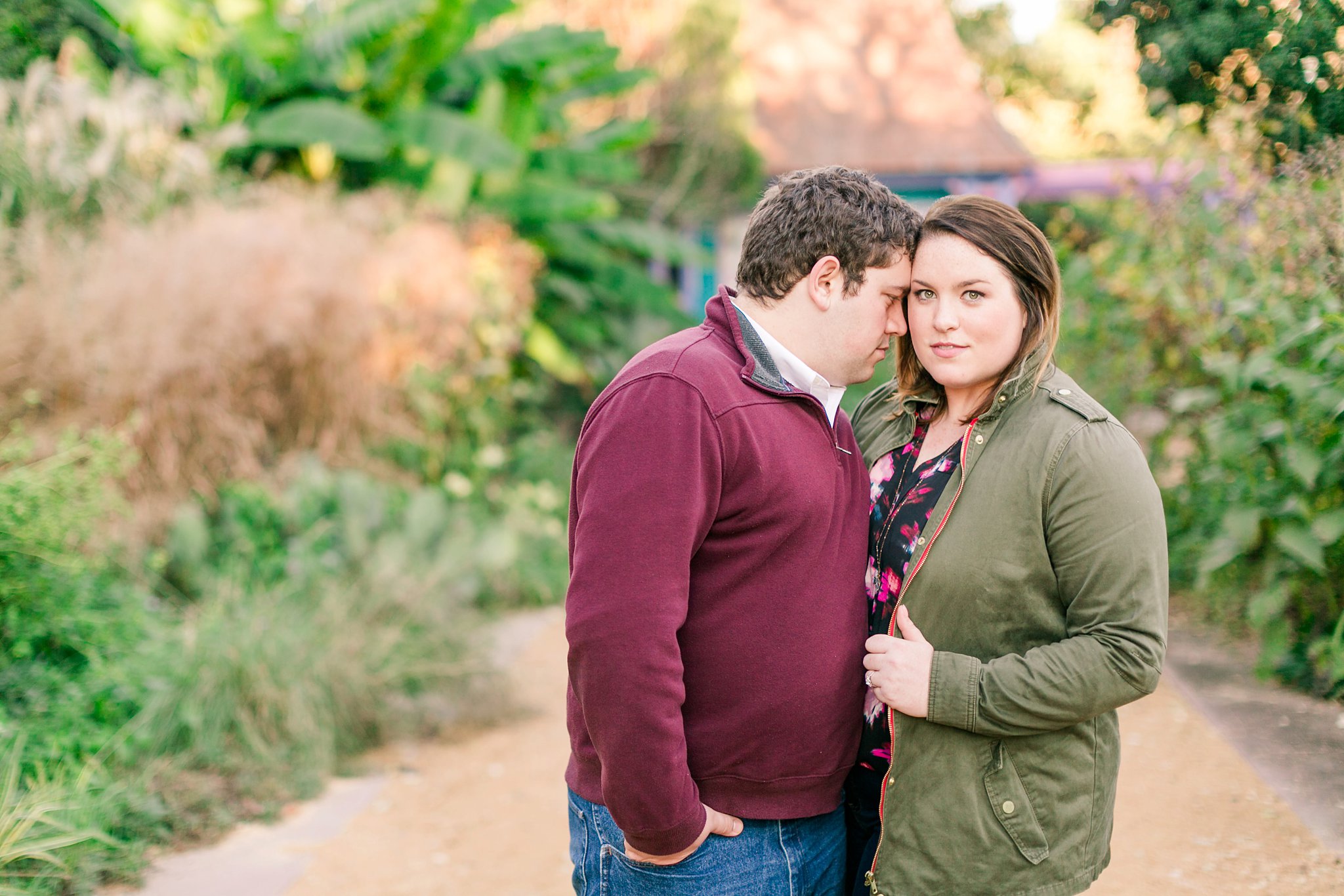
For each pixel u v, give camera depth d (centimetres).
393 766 353
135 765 308
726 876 152
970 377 157
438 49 779
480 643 420
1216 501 359
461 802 324
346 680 364
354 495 482
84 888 251
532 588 543
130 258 482
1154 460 430
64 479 339
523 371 860
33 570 321
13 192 502
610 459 148
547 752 364
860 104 1328
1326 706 288
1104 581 143
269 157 719
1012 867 151
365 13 741
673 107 1048
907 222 162
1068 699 142
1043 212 1311
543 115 917
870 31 1394
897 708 152
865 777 173
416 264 617
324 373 529
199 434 466
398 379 591
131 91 601
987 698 146
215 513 462
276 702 341
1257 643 350
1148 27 277
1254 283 340
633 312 966
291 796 322
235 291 485
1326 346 272
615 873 159
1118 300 461
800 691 153
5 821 245
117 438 380
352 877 274
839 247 158
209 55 739
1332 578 317
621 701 140
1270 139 275
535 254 793
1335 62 244
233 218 544
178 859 281
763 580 153
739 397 152
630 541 143
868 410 195
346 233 583
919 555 157
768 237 163
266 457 510
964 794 153
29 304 442
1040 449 150
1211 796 250
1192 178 372
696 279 1188
